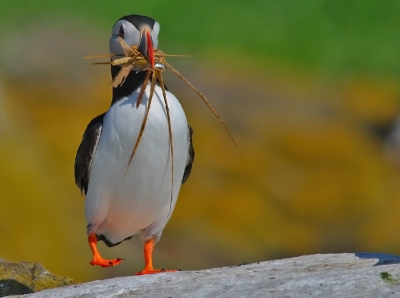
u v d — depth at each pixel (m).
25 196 13.44
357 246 15.89
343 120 19.69
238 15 25.47
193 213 15.28
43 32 20.39
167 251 14.25
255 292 6.81
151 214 8.99
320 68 23.52
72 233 13.54
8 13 21.81
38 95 17.64
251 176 16.62
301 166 17.28
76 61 19.39
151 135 8.50
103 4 23.70
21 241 12.91
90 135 8.74
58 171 14.64
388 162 18.44
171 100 8.73
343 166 17.50
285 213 16.11
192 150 9.37
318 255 8.11
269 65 23.11
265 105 19.61
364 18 26.06
